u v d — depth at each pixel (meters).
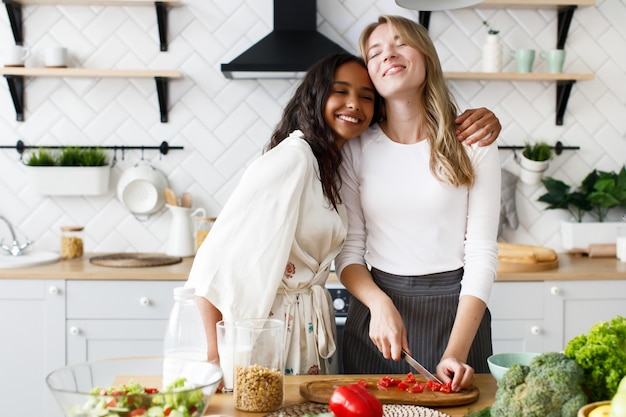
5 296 3.12
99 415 1.16
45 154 3.57
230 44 3.67
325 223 1.96
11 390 3.16
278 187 1.85
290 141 1.93
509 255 3.25
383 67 2.00
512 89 3.76
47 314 3.13
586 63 3.79
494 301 3.19
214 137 3.70
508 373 1.32
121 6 3.65
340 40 3.69
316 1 3.62
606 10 3.77
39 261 3.31
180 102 3.69
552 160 3.80
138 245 3.72
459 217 2.06
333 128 2.03
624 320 1.36
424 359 2.05
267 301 1.82
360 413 1.26
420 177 2.05
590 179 3.74
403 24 2.01
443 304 2.04
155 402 1.19
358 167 2.15
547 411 1.24
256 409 1.48
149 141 3.70
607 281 3.21
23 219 3.70
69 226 3.60
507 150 3.78
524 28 3.74
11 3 3.55
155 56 3.67
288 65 3.26
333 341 2.03
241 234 1.84
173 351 1.51
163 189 3.66
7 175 3.69
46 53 3.55
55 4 3.62
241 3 3.66
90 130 3.69
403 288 2.07
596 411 1.17
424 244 2.05
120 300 3.14
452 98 2.21
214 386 1.26
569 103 3.79
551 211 3.80
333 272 3.16
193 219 3.63
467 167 2.01
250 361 1.50
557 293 3.19
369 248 2.16
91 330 3.14
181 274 3.12
